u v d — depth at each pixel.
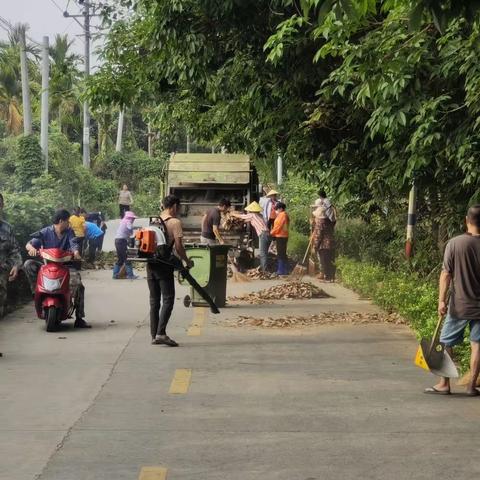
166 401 8.09
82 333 12.18
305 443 6.68
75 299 12.60
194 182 24.25
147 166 66.38
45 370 9.55
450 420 7.39
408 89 9.77
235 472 5.98
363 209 18.08
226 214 21.73
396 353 10.62
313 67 12.51
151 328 11.30
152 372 9.45
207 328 12.66
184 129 22.66
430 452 6.45
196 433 6.98
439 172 10.70
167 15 12.65
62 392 8.47
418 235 16.53
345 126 13.76
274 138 15.40
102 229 26.52
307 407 7.86
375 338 11.72
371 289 15.77
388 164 11.81
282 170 40.44
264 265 21.12
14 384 8.83
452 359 8.97
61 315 12.28
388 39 8.85
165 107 18.27
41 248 12.50
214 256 14.93
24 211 18.16
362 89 9.02
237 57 12.85
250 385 8.80
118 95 17.22
